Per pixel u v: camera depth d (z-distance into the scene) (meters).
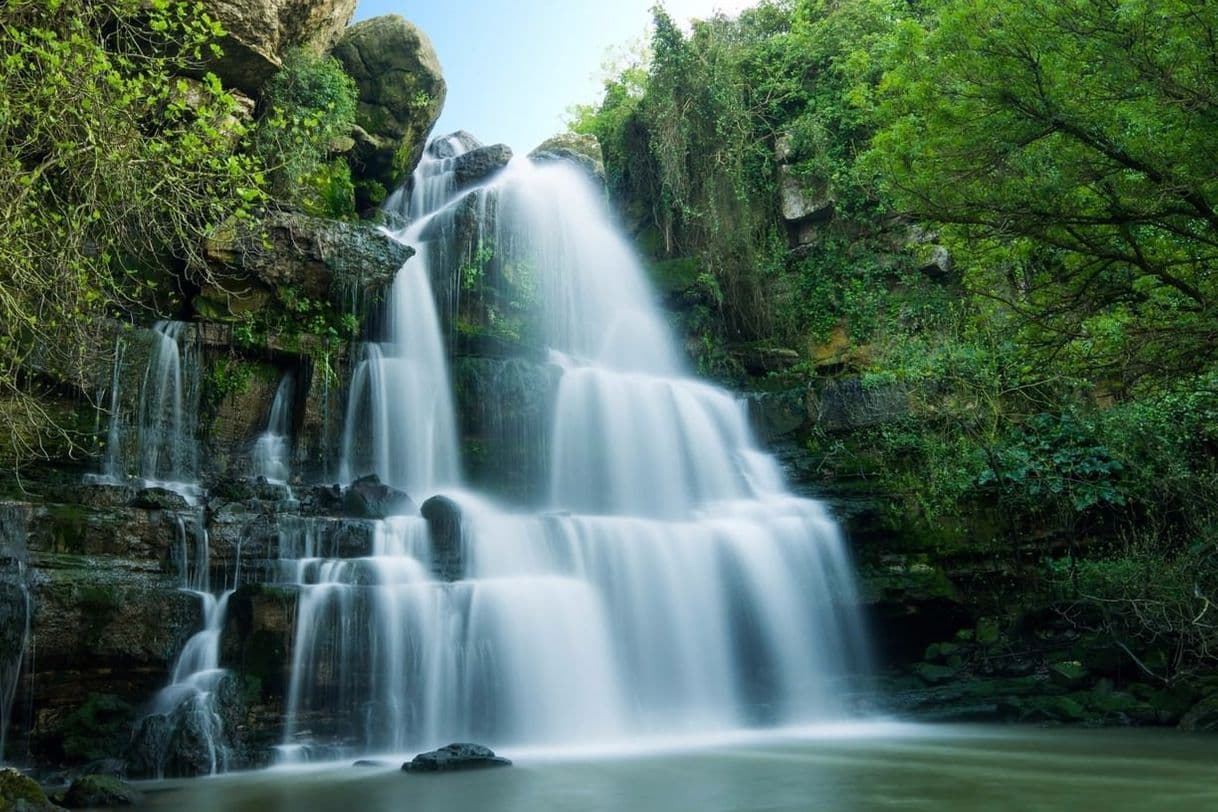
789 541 16.42
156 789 8.95
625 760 10.48
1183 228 12.41
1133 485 16.39
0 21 9.77
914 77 13.38
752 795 7.83
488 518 14.48
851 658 16.19
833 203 23.67
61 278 9.54
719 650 15.20
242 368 16.81
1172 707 12.79
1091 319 15.46
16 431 11.57
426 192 24.88
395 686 11.81
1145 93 11.60
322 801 7.91
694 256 25.38
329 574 12.48
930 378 18.70
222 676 10.91
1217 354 12.83
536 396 19.42
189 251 11.33
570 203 24.73
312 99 19.97
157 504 12.50
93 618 10.97
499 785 8.67
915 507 17.42
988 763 9.57
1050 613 15.93
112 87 10.13
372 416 17.80
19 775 7.11
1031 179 12.27
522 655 12.88
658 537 15.45
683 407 20.69
